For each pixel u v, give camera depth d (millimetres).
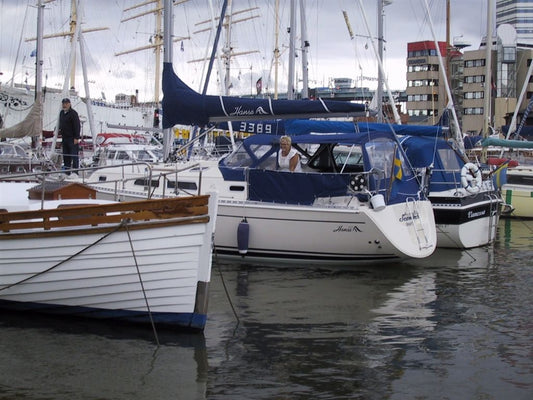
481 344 8445
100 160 23469
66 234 8688
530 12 79875
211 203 8484
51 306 9195
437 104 66188
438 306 10281
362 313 9820
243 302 10305
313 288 11258
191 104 12320
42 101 23844
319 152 14062
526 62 59875
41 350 7949
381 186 12773
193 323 8688
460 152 17812
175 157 15320
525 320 9547
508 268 13320
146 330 8797
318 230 12539
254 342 8391
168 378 7117
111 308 8945
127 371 7301
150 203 8484
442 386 7055
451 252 15219
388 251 12648
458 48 59969
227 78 36594
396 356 7965
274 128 15273
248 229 12727
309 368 7508
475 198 15945
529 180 21609
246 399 6609
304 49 26469
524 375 7391
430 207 13484
